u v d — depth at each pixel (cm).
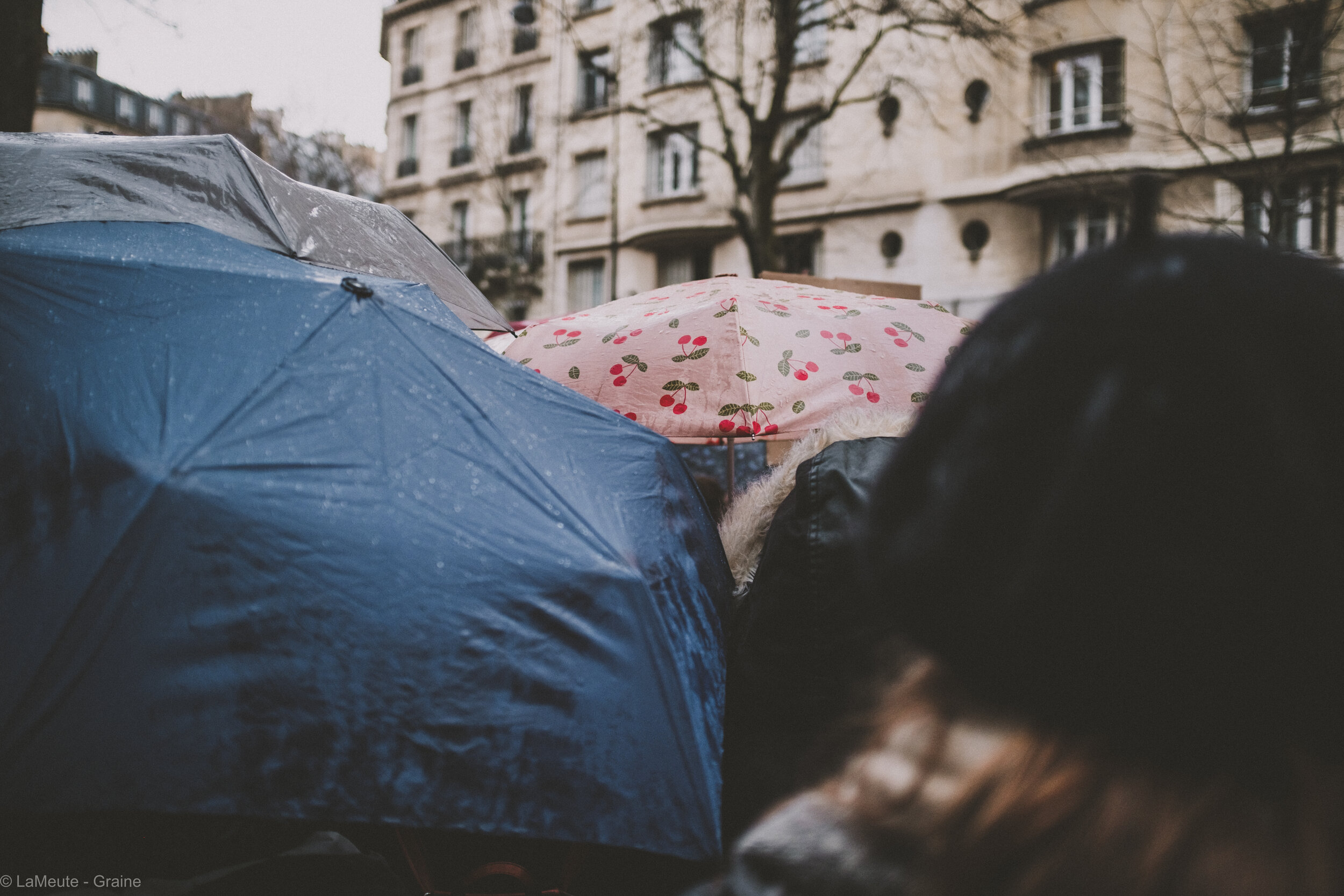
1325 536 39
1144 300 44
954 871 45
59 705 146
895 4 1263
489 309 417
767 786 171
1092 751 44
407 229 385
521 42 2795
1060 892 43
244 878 225
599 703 169
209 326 179
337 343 183
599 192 2638
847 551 165
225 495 159
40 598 150
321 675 155
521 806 159
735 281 371
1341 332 42
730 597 212
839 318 338
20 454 161
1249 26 1180
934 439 49
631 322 344
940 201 2000
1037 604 43
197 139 280
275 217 270
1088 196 1747
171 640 150
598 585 176
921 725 50
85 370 170
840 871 48
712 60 2217
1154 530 41
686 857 167
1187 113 1255
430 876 201
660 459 213
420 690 159
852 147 2109
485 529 173
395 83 3222
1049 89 1869
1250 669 40
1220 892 41
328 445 171
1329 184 1341
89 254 192
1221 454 40
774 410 299
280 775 150
